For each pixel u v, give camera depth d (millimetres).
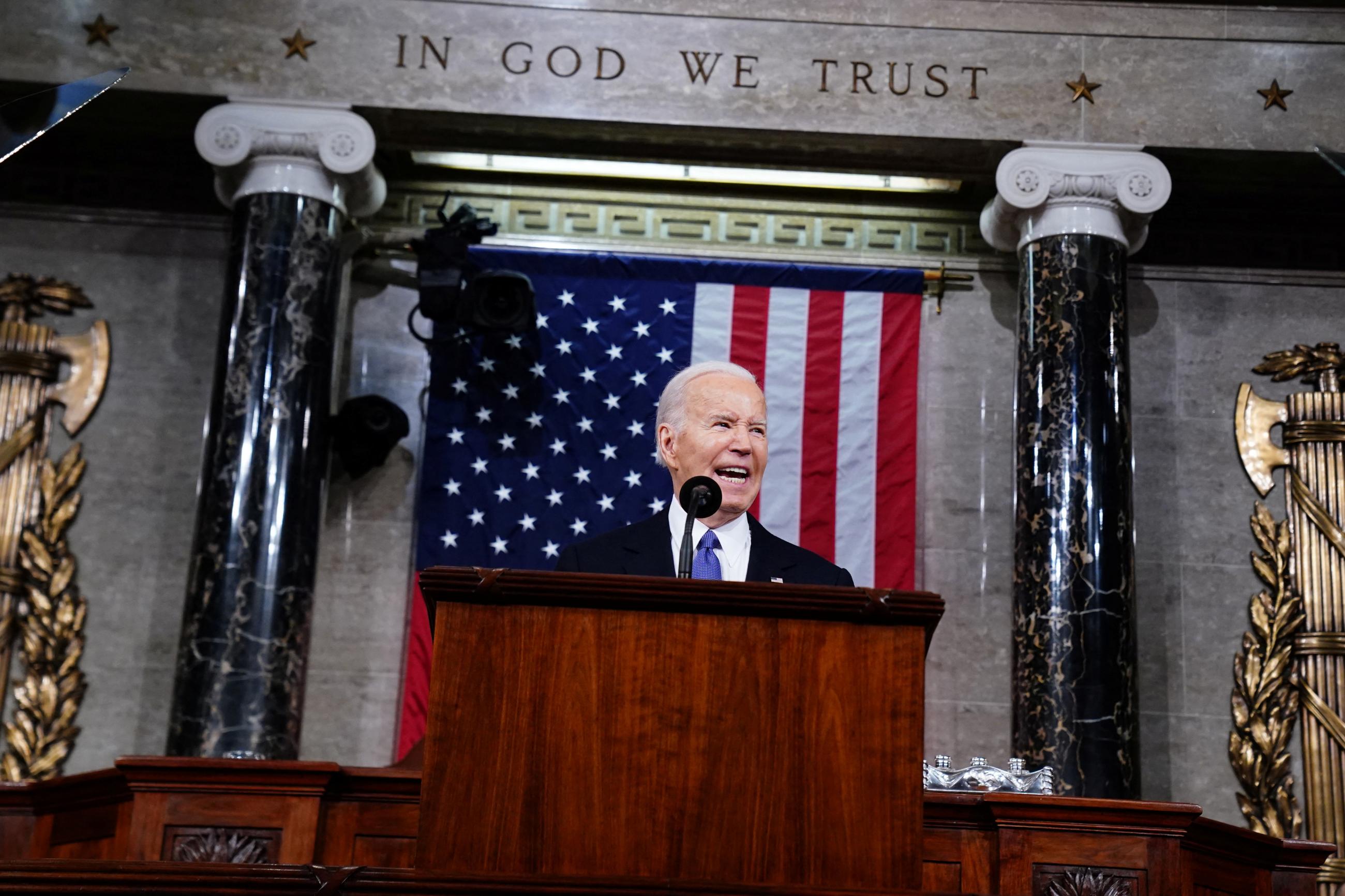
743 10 8430
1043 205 8164
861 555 8406
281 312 7875
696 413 4254
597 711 2291
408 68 8258
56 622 8383
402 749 8195
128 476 8633
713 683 2311
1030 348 8062
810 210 9141
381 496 8641
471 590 2312
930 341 8922
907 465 8523
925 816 4031
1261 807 8180
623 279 8812
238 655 7469
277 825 4137
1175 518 8648
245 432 7723
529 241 9039
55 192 8961
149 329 8836
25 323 8766
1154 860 3918
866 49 8383
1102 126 8250
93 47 8133
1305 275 8969
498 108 8250
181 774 4145
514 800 2252
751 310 8742
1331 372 8766
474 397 8625
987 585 8570
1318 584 8461
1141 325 8930
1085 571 7641
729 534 4152
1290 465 8664
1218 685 8414
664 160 8742
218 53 8180
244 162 8086
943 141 8312
